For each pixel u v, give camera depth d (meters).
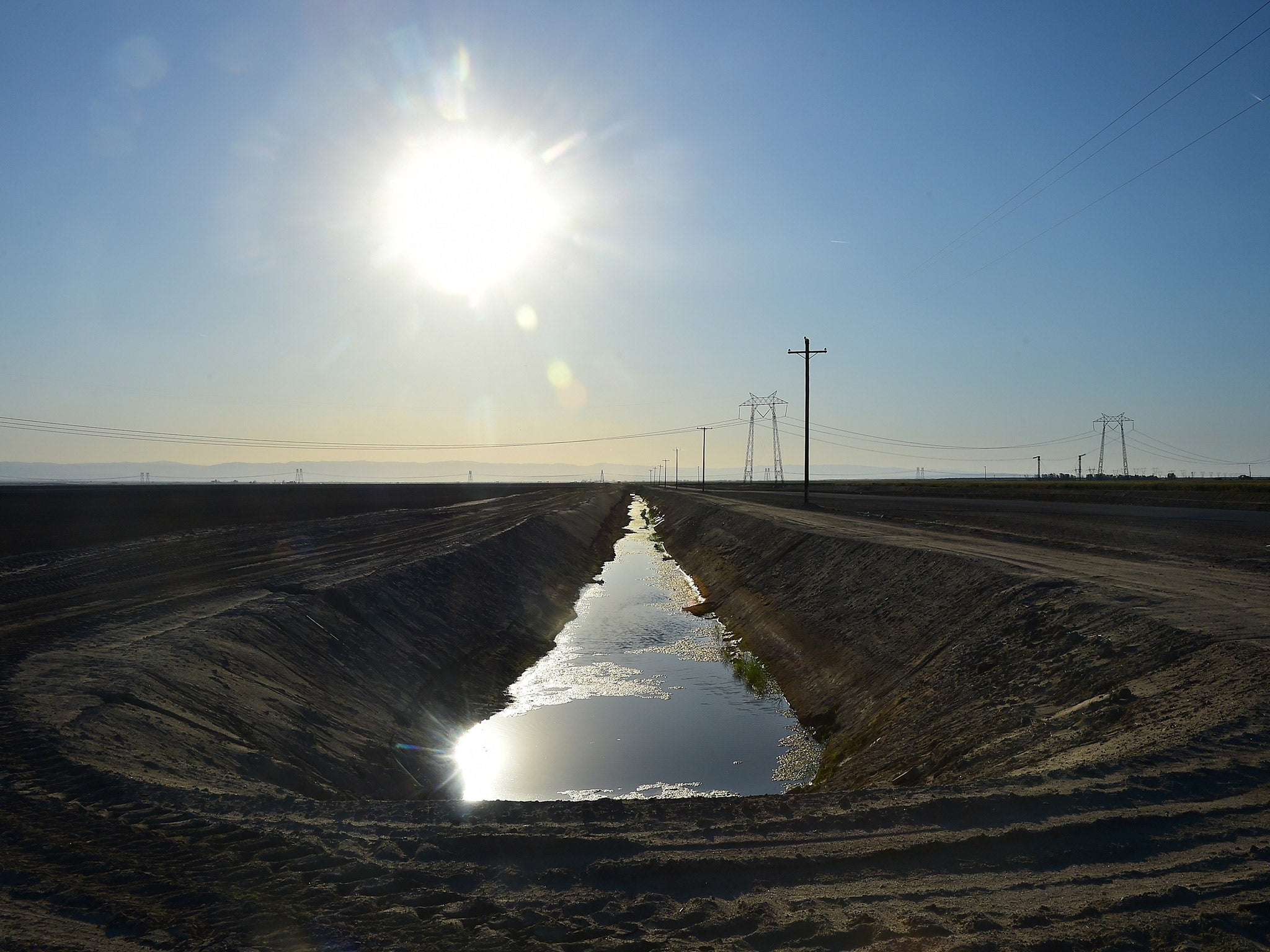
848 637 24.55
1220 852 7.16
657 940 6.10
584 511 87.31
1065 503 71.06
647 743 19.41
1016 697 15.04
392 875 7.40
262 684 16.95
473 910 6.70
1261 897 6.25
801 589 31.95
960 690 16.80
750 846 7.95
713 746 19.23
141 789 9.66
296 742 15.18
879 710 18.77
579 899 6.92
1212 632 14.23
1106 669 14.37
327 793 13.77
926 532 38.81
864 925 6.10
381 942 6.10
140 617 19.97
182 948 5.96
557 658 28.62
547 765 18.00
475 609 30.97
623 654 29.09
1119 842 7.51
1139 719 11.62
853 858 7.52
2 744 10.95
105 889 6.98
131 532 49.53
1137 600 17.45
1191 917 5.95
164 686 14.65
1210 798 8.41
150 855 7.74
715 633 32.72
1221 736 10.04
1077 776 9.33
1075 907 6.28
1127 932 5.75
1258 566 23.27
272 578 27.09
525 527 53.16
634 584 47.53
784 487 151.50
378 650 22.55
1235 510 53.81
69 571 29.66
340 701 18.58
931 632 21.08
